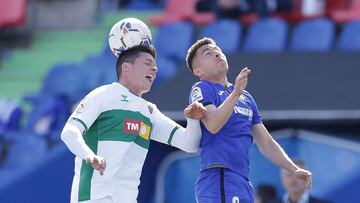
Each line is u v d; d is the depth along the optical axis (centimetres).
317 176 3466
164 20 4819
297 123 3444
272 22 4291
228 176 1897
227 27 4325
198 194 1922
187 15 4769
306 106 3453
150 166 3519
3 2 5059
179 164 3528
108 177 1861
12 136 4022
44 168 3597
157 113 1972
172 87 3566
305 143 3462
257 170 3488
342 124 3431
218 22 4372
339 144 3453
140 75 1925
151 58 1941
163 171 3528
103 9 5388
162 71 4016
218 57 1964
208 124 1878
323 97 3488
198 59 1969
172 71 4041
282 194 3456
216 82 1966
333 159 3459
